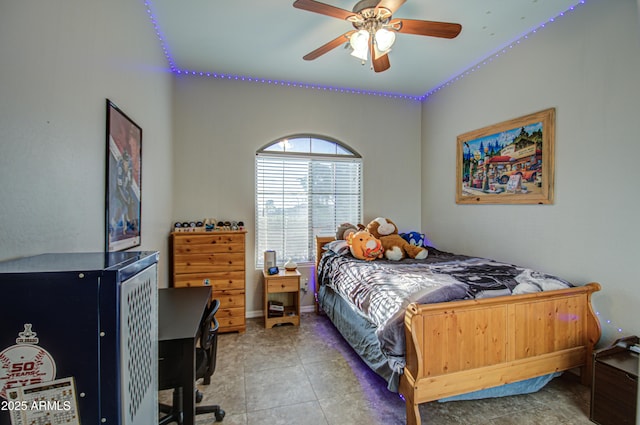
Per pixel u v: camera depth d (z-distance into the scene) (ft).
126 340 2.46
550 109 8.18
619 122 6.73
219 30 8.49
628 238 6.59
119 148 5.49
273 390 6.94
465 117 11.26
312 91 12.46
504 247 9.70
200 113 11.21
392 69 11.06
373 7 6.23
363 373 7.67
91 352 2.29
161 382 4.48
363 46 7.11
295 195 12.43
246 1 7.29
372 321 6.71
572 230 7.69
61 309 2.26
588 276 7.32
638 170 6.43
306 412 6.20
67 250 3.83
